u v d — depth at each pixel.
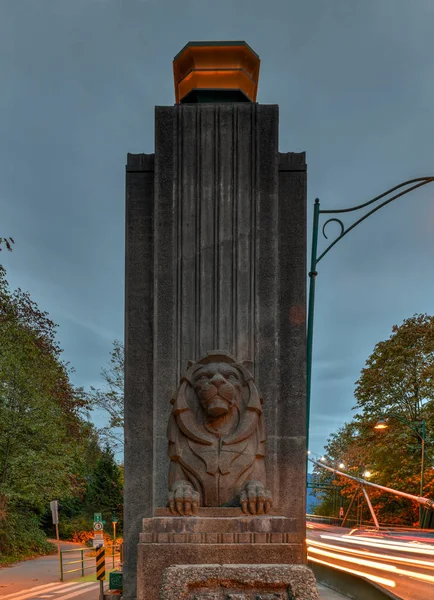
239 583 4.22
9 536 26.14
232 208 7.64
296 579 4.21
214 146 7.80
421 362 34.28
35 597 13.93
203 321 7.38
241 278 7.47
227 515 5.56
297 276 7.61
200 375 6.29
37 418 25.62
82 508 48.12
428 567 15.75
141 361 7.48
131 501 7.12
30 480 25.23
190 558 5.16
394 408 34.25
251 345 7.30
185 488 5.72
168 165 7.75
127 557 6.96
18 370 25.20
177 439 6.17
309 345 9.35
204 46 8.21
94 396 24.70
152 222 7.82
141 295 7.66
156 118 7.87
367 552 21.00
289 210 7.77
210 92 8.21
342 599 9.70
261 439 6.23
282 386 7.34
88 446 35.75
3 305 25.34
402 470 32.56
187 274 7.50
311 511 75.25
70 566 23.31
